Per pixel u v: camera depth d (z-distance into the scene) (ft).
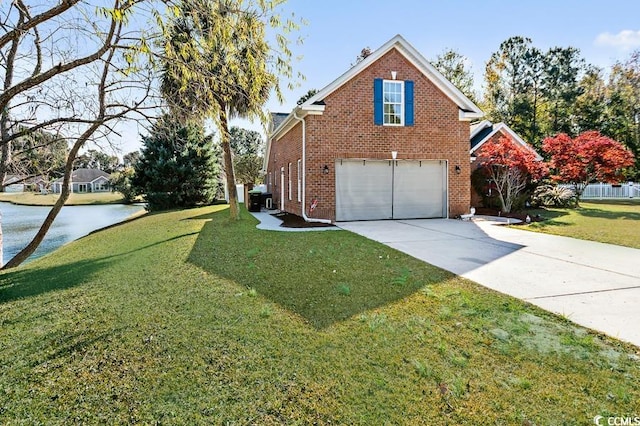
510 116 122.93
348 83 41.86
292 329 12.82
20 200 130.72
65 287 19.62
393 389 9.31
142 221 54.49
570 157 58.59
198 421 8.39
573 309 14.16
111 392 9.62
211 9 17.10
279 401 8.98
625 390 9.07
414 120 44.04
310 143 41.19
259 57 18.89
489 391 9.15
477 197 59.26
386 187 44.32
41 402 9.32
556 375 9.77
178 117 21.95
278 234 33.53
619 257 23.20
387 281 18.15
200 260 23.77
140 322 14.03
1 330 14.08
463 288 16.93
